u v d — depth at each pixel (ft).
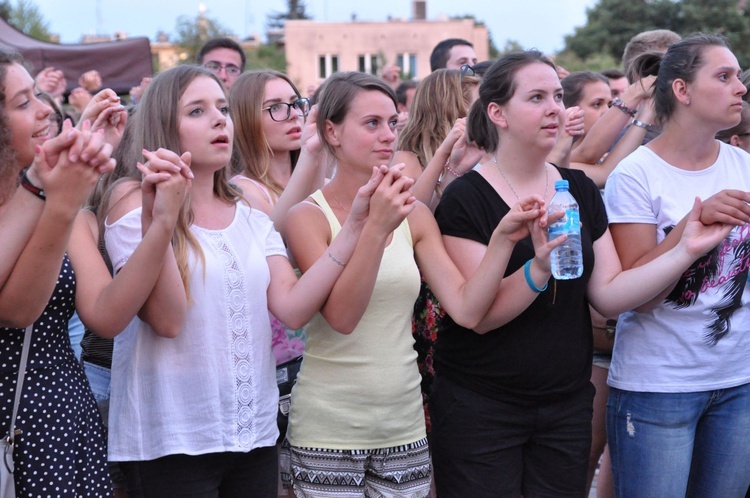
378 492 9.98
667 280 10.00
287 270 9.86
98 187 10.38
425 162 13.48
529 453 10.43
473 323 9.64
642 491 10.95
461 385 10.27
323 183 12.30
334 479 9.78
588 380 10.43
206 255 9.12
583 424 10.33
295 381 11.31
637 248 10.89
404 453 9.95
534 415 10.14
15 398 7.92
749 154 11.45
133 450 8.99
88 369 11.12
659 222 10.89
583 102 17.42
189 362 8.97
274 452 9.77
